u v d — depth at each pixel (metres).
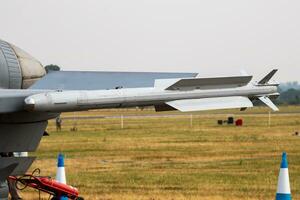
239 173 58.22
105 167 64.06
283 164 37.03
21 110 32.78
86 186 50.69
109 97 33.84
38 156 76.25
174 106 35.56
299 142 94.12
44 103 32.09
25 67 37.44
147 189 49.03
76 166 65.06
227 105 36.88
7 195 36.25
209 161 69.06
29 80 37.72
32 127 36.06
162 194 46.56
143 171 60.41
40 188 39.69
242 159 70.75
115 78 36.69
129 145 91.38
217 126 144.50
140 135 113.81
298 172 58.34
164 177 55.78
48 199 43.06
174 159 71.50
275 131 123.06
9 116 35.12
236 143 92.88
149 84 36.34
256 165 64.69
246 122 162.38
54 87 36.38
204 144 91.69
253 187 49.62
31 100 31.81
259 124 151.50
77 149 85.88
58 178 41.00
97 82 36.59
